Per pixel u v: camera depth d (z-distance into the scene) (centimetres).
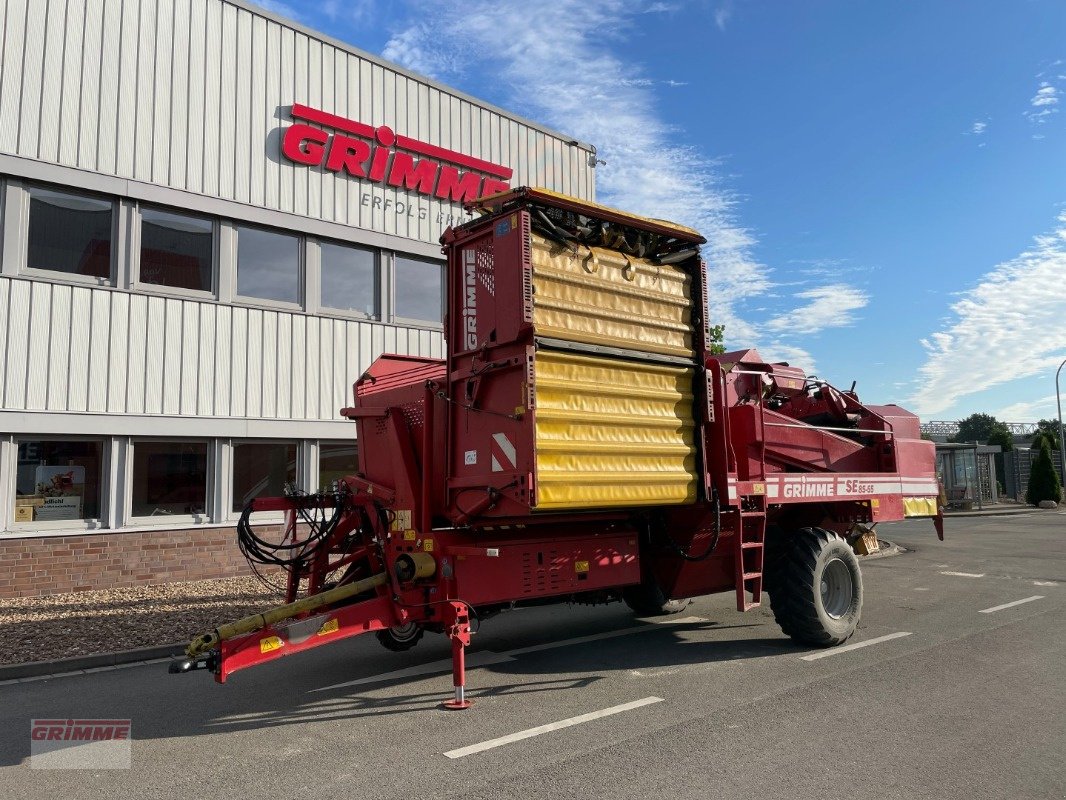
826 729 472
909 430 930
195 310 1121
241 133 1183
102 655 696
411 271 1400
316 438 1232
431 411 604
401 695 573
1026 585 1084
